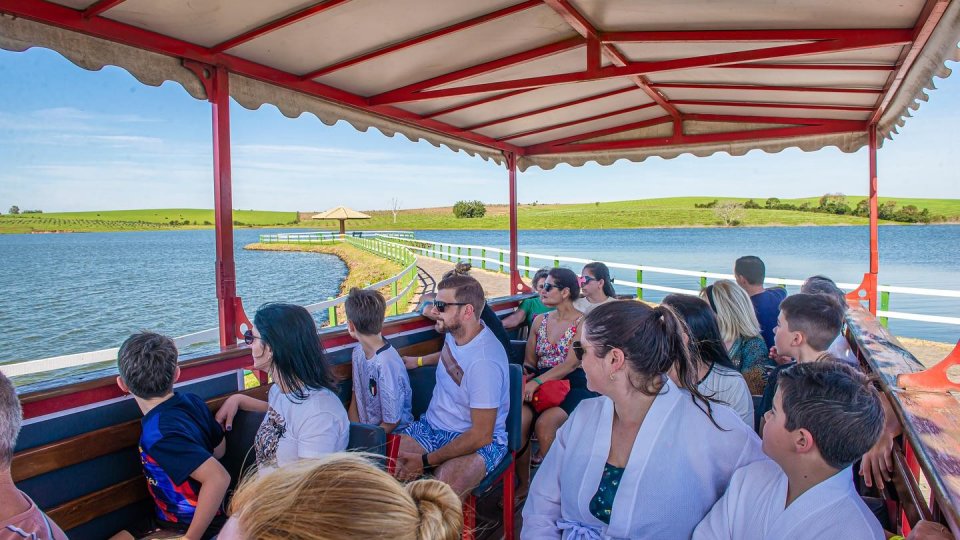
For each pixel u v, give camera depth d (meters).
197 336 4.24
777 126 6.14
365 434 2.29
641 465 1.67
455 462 2.66
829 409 1.32
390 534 0.66
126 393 2.52
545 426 3.44
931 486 1.32
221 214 3.43
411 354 4.09
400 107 5.14
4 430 1.44
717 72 4.58
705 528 1.60
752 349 3.07
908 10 3.03
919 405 1.78
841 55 3.92
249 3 2.87
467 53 3.99
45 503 2.26
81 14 2.76
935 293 7.70
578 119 6.11
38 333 20.95
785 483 1.46
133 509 2.55
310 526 0.64
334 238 59.44
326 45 3.57
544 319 4.29
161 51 3.16
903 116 4.84
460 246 22.55
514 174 7.16
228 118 3.52
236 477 2.60
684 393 1.73
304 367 2.26
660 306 1.73
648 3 3.20
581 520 1.79
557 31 3.72
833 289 3.94
